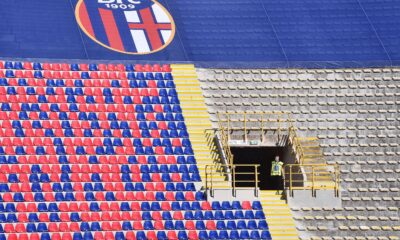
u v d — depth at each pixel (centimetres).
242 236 8444
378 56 10169
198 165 9012
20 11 10362
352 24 10650
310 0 10975
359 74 9969
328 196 8750
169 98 9612
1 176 8562
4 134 8931
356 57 10138
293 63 9969
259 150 9619
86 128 9156
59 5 10544
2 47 9806
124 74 9762
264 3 10900
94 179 8706
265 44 10294
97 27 10312
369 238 8688
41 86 9444
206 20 10600
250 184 9575
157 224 8412
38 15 10350
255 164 9350
